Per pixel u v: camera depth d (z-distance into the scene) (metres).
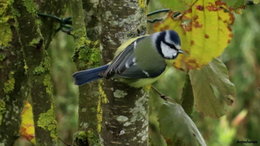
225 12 6.28
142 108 5.93
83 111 6.88
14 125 6.66
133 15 5.75
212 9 6.26
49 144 6.02
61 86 12.35
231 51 13.73
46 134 6.02
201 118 11.27
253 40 13.53
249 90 14.16
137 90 5.86
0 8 6.44
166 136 6.60
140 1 5.76
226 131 12.02
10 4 5.98
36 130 6.05
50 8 7.35
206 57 6.54
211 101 7.10
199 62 6.58
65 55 11.81
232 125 12.98
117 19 5.75
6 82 6.57
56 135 6.07
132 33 5.81
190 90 7.32
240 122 13.21
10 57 6.55
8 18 6.45
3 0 6.43
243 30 13.55
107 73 5.71
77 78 6.09
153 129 9.09
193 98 7.34
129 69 5.99
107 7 5.75
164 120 6.64
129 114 5.84
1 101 6.57
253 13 13.56
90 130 6.75
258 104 14.29
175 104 6.76
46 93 6.05
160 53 6.52
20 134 7.34
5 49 6.52
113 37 5.83
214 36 6.43
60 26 7.31
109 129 5.89
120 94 5.80
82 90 6.89
